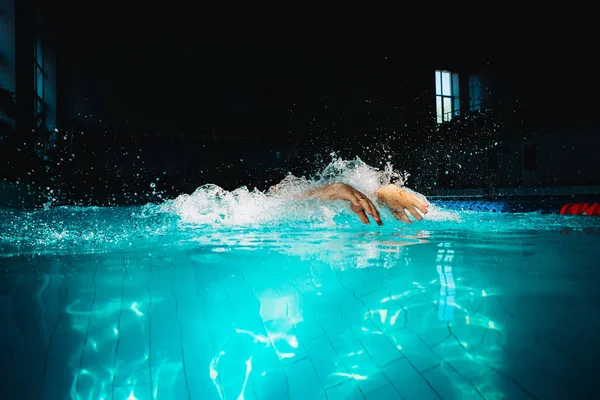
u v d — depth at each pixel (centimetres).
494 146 1121
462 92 1326
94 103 1104
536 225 193
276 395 45
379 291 74
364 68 1295
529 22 1039
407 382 46
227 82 1207
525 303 66
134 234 158
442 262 97
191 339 56
